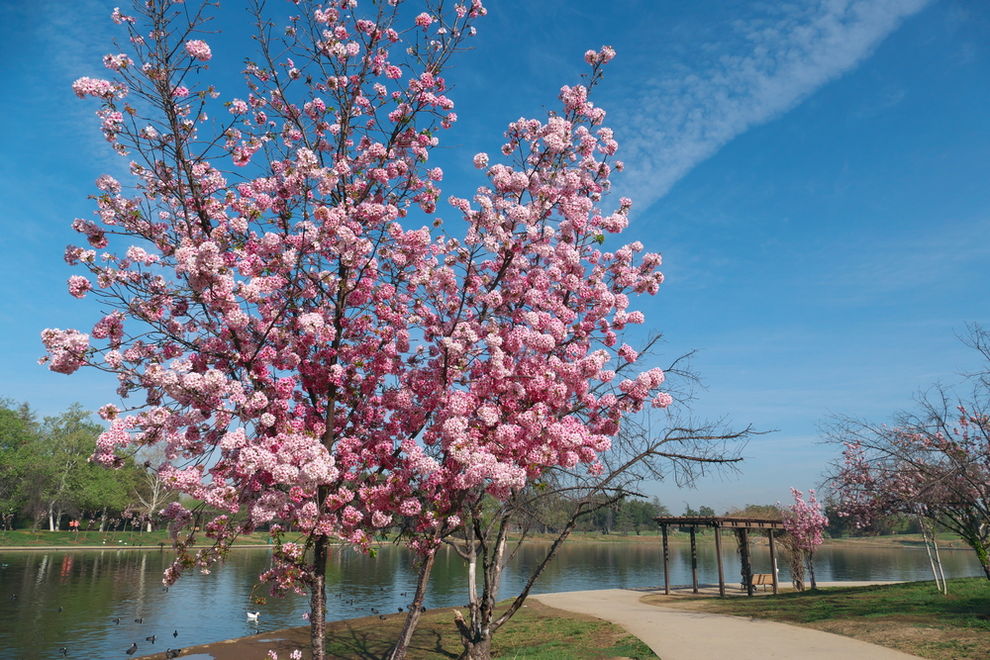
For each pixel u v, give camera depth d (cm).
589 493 838
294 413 704
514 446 691
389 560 4641
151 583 3166
